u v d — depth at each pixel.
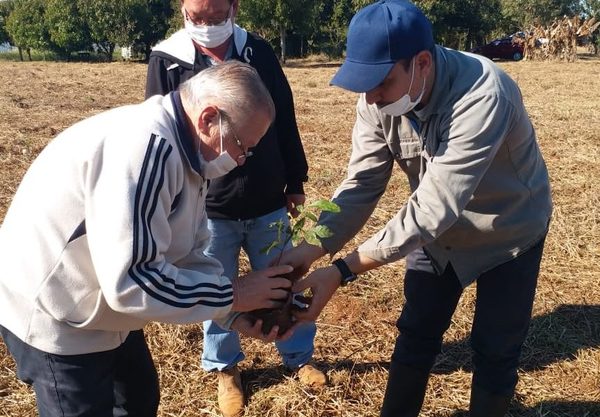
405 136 2.60
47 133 10.32
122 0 38.00
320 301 2.49
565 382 3.62
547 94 16.31
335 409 3.38
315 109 13.47
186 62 2.96
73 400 2.17
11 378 3.55
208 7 2.82
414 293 2.90
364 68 2.22
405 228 2.40
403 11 2.22
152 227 1.87
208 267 2.31
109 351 2.23
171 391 3.50
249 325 2.44
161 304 1.89
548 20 48.22
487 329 2.74
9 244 2.05
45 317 2.04
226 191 3.10
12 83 18.84
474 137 2.28
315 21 37.06
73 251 1.96
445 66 2.36
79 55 41.44
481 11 40.88
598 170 7.94
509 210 2.61
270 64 3.13
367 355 3.84
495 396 2.77
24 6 40.22
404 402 3.02
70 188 1.92
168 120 1.93
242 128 1.93
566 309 4.39
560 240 5.55
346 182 2.91
